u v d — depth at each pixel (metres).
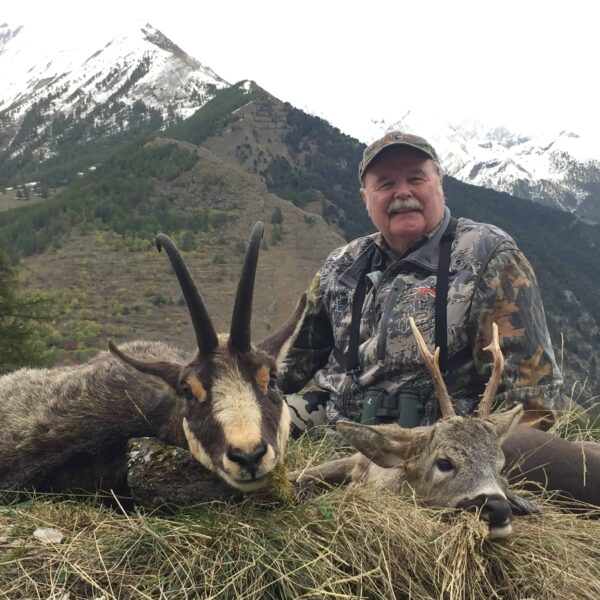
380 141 1.51
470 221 1.49
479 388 1.40
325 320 1.61
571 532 1.03
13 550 0.94
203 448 1.03
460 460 1.04
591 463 1.17
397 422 1.38
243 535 0.94
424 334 1.39
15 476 1.22
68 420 1.20
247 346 1.08
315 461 1.35
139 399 1.18
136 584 0.88
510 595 0.93
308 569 0.89
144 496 1.06
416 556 0.93
